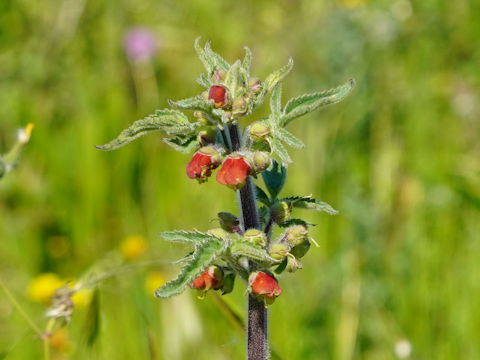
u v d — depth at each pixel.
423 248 0.60
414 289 0.57
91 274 0.47
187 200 0.67
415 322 0.56
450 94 0.80
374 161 0.70
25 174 0.69
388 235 0.63
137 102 0.77
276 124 0.35
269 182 0.37
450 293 0.57
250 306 0.36
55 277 0.62
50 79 0.81
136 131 0.35
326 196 0.67
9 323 0.57
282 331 0.55
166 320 0.51
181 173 0.68
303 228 0.36
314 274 0.59
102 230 0.67
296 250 0.36
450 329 0.55
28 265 0.65
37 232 0.67
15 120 0.74
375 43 0.83
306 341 0.55
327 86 0.80
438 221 0.63
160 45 0.82
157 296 0.32
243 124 0.72
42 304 0.59
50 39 0.83
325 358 0.55
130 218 0.66
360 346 0.55
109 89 0.75
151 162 0.69
